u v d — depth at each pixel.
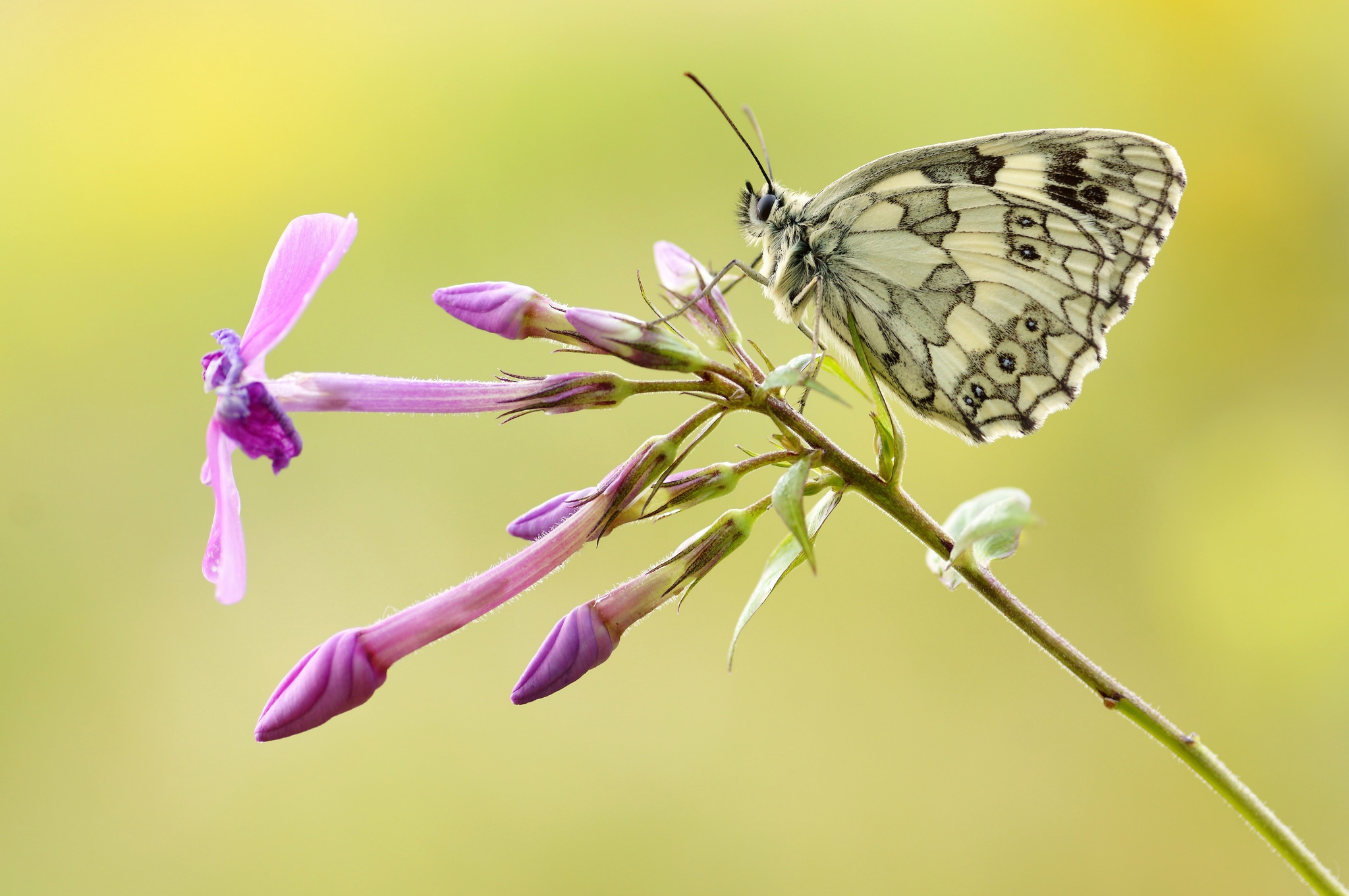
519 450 0.56
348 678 0.40
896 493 0.41
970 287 0.42
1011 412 0.42
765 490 0.56
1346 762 0.50
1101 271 0.41
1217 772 0.40
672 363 0.41
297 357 0.59
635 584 0.41
